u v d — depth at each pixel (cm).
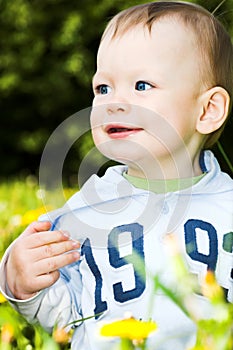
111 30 229
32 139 1246
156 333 206
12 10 1173
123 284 213
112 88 224
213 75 229
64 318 222
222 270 218
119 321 187
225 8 575
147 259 213
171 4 233
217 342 183
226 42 237
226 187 229
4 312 238
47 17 1173
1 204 561
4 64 1193
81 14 1145
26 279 210
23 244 211
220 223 220
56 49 1186
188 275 207
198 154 233
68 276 223
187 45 224
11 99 1239
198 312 207
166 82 219
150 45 221
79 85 1220
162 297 208
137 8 232
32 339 257
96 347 213
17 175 1265
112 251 216
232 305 195
